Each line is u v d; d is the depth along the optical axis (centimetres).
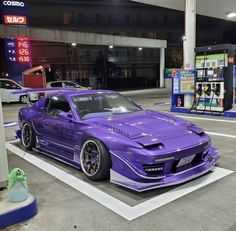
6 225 299
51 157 545
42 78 2005
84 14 5241
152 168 350
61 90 629
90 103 500
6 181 361
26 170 475
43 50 3766
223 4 1631
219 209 319
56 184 408
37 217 316
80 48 4050
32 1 4847
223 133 714
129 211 321
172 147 362
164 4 1590
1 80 1784
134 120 439
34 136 588
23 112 630
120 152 371
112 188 385
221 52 991
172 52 4669
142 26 5581
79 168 452
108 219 306
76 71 4012
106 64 4078
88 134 415
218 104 1018
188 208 322
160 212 316
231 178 406
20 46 2269
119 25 5481
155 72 4644
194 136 402
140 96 2083
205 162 407
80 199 356
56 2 5003
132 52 4525
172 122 436
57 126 498
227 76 996
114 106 513
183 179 361
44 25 5006
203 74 1052
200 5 1647
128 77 4162
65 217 314
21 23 2248
